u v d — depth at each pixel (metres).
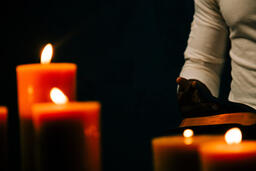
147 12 4.30
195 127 1.81
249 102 2.32
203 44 2.48
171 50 4.22
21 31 4.52
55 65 1.22
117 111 4.39
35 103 1.21
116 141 4.39
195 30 2.53
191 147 1.16
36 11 4.50
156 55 4.29
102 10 4.42
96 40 4.43
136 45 4.34
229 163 1.09
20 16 4.52
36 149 1.13
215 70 2.50
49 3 4.49
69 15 4.47
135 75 4.35
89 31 4.45
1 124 1.21
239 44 2.36
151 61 4.30
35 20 4.50
